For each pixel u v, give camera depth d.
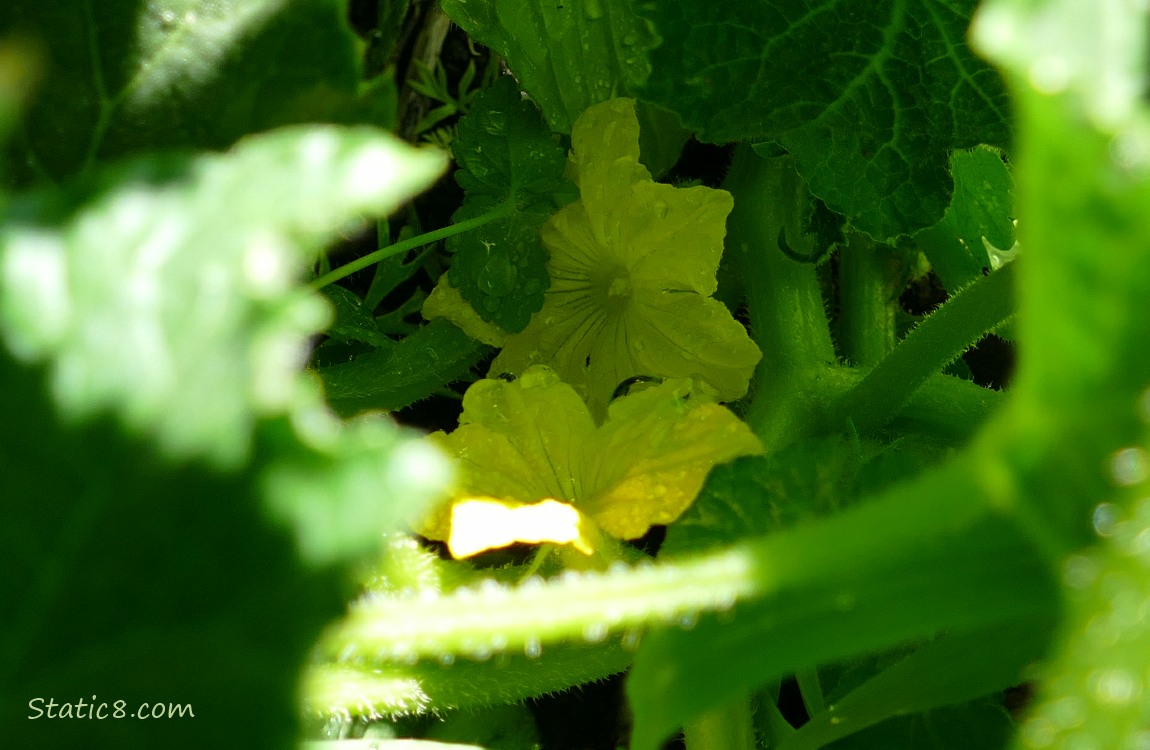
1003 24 0.32
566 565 0.50
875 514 0.37
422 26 0.61
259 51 0.43
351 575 0.33
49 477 0.33
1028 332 0.31
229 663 0.33
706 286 0.53
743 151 0.58
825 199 0.52
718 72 0.51
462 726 0.57
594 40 0.57
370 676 0.48
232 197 0.34
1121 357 0.31
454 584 0.50
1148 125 0.29
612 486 0.49
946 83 0.51
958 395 0.55
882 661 0.50
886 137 0.52
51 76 0.43
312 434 0.33
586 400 0.55
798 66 0.51
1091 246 0.30
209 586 0.33
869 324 0.61
